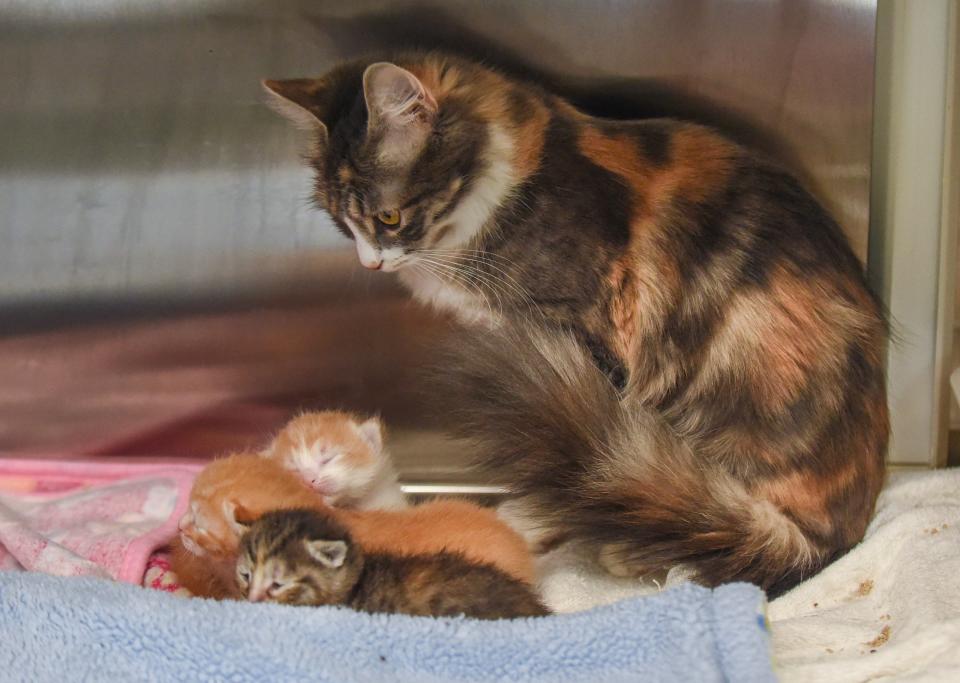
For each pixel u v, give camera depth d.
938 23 1.86
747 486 1.77
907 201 1.89
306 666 1.59
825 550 1.77
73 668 1.60
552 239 1.77
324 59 1.88
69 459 1.95
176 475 1.89
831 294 1.77
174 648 1.60
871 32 1.84
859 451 1.77
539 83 1.88
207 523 1.71
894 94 1.87
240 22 1.87
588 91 1.88
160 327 1.95
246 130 1.90
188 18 1.87
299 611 1.62
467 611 1.66
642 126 1.81
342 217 1.78
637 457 1.76
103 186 1.92
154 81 1.89
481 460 1.78
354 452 1.80
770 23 1.85
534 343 1.78
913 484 1.85
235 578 1.68
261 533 1.66
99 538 1.79
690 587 1.64
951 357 1.92
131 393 1.97
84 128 1.91
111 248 1.93
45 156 1.91
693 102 1.88
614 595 1.76
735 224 1.77
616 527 1.75
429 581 1.67
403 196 1.76
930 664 1.63
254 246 1.93
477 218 1.77
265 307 1.94
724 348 1.77
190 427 1.97
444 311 1.88
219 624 1.61
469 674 1.61
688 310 1.77
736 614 1.62
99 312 1.95
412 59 1.81
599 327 1.79
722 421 1.77
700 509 1.75
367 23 1.87
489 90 1.79
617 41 1.86
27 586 1.64
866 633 1.69
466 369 1.78
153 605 1.62
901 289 1.91
